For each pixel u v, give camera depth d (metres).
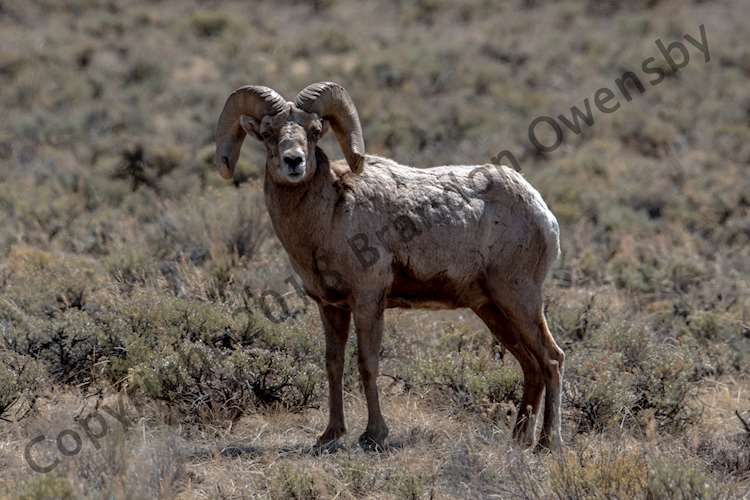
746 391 37.12
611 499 24.81
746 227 63.34
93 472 25.64
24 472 27.03
